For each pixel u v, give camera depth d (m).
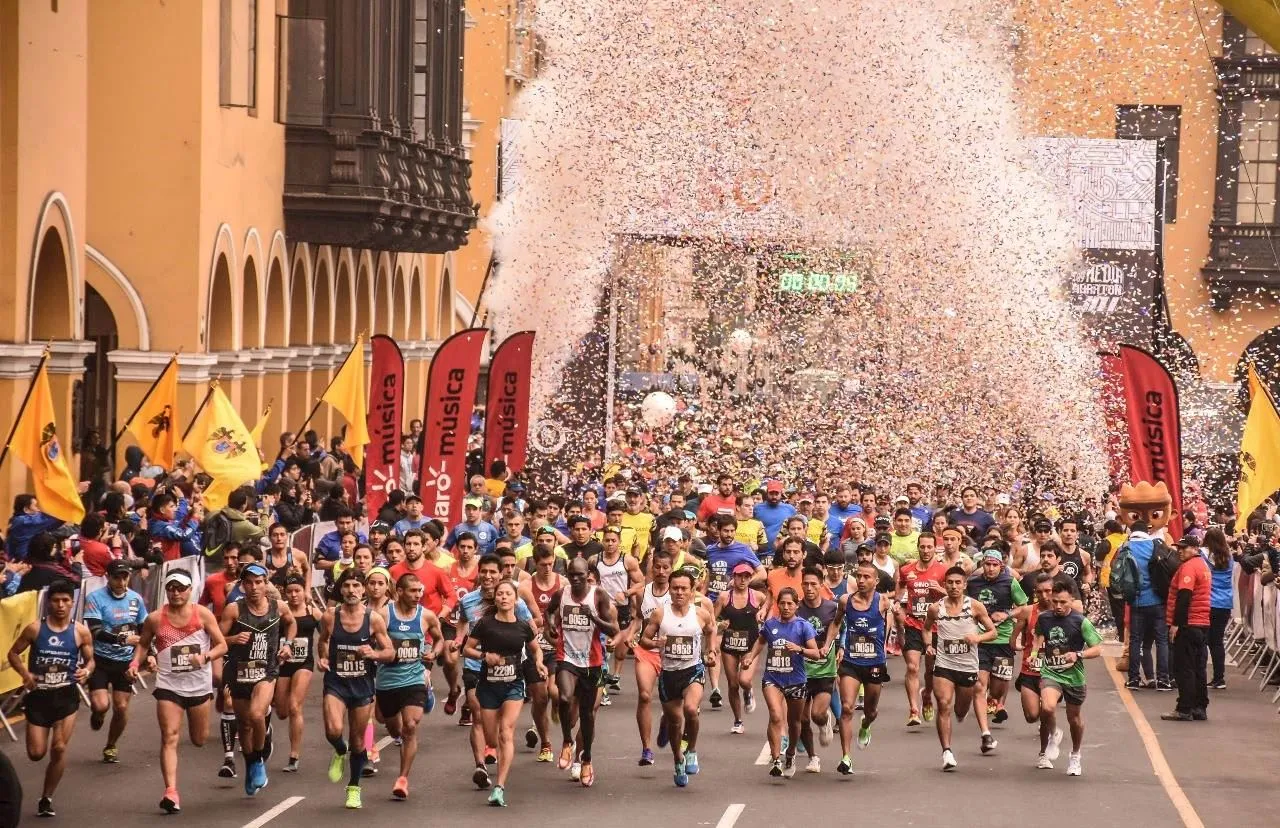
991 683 47.94
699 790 39.66
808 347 87.81
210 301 72.94
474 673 39.56
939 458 85.62
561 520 60.66
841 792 39.66
